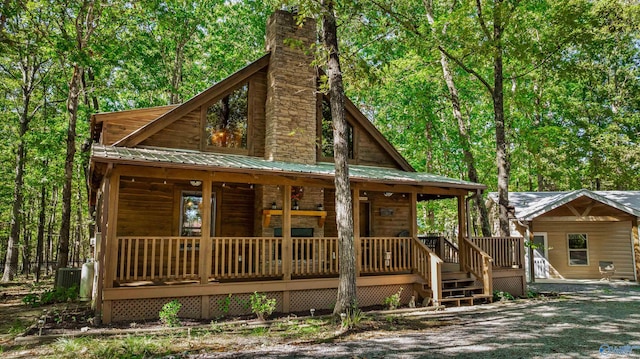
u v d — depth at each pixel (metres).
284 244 10.54
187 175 9.58
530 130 16.81
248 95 13.48
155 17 18.16
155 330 8.09
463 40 15.06
